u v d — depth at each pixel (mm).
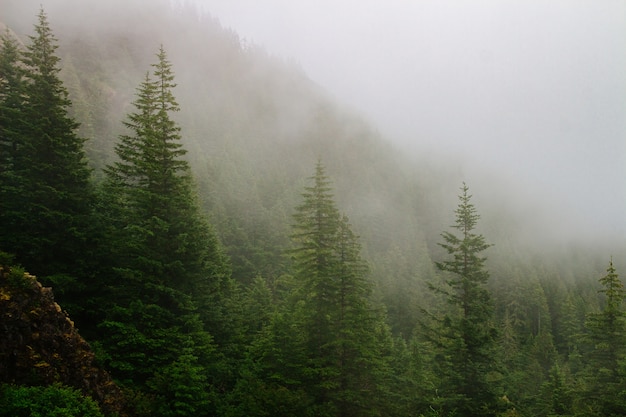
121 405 13234
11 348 11227
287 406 16469
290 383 18359
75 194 18547
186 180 20328
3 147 19703
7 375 10812
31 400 10062
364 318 20219
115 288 17109
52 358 12023
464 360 20359
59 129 19109
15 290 12172
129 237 18547
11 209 17547
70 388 11195
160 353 16484
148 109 19875
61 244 17812
